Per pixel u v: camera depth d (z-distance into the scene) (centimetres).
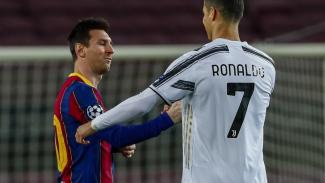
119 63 4097
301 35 5150
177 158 4159
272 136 3928
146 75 4109
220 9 1416
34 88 4075
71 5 5338
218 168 1387
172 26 5284
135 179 4172
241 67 1400
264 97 1442
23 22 5144
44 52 3316
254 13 5344
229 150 1395
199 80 1377
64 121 1591
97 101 1584
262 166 1441
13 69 4062
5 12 5197
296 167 3825
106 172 1595
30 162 4084
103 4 5391
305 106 3834
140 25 5269
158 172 4172
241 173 1396
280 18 5331
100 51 1614
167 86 1376
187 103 1424
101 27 1628
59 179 1633
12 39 5000
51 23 5181
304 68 3847
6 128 4078
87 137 1502
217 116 1391
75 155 1583
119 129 1530
